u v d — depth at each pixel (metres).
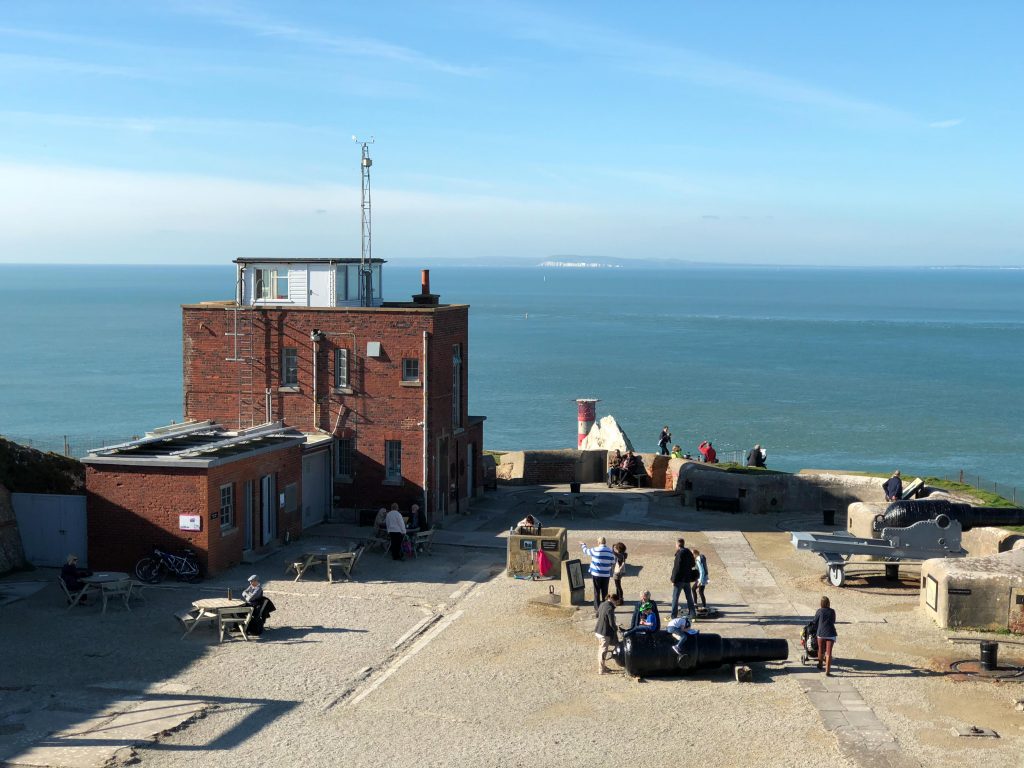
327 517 37.31
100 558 29.56
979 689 20.11
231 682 20.84
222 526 29.81
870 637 23.42
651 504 41.56
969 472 79.62
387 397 36.56
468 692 20.27
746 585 28.41
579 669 21.61
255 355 37.59
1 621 24.94
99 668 21.66
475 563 31.53
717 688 20.38
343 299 38.66
